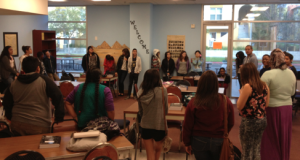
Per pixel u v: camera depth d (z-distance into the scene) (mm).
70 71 9359
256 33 8156
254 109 2527
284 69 2768
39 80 2426
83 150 2039
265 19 8047
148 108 2658
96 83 2525
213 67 8578
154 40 8680
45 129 2496
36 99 2422
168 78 8180
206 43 8508
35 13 4133
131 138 3832
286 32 7992
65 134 2422
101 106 2506
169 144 2791
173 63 8406
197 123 2156
